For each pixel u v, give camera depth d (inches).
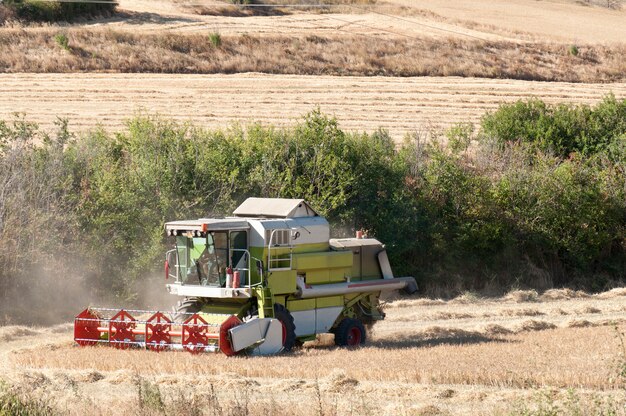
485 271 5359.3
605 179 5861.2
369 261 3388.3
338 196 4980.3
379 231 5226.4
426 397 2155.5
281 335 2901.1
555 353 2792.8
